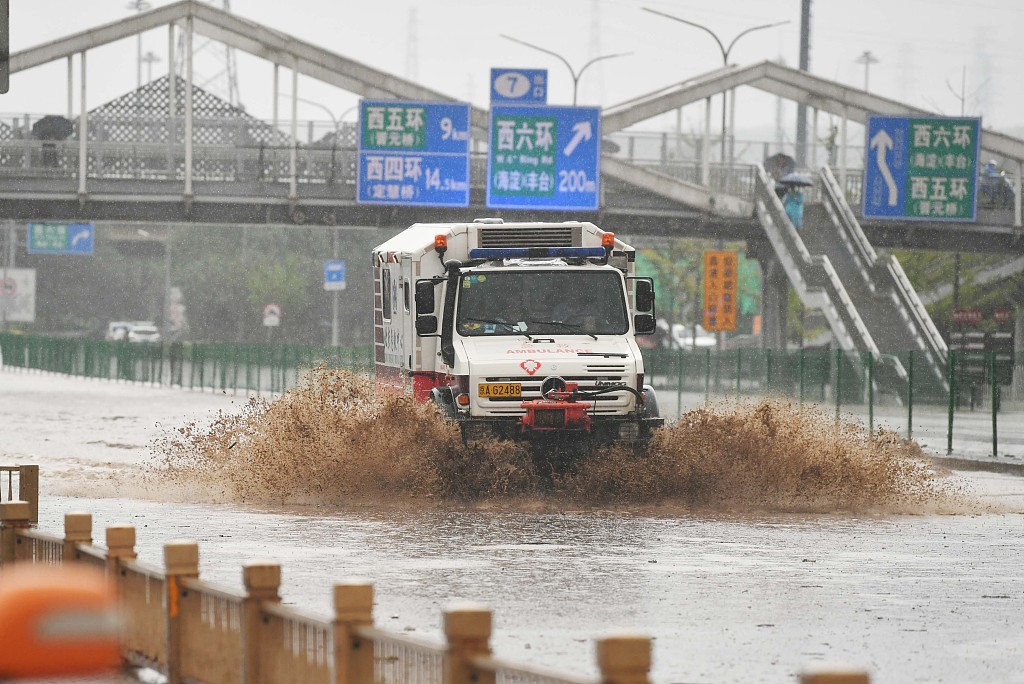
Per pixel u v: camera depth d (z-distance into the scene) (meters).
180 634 25.72
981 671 30.70
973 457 91.00
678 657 31.66
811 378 112.50
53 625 16.59
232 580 40.56
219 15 159.12
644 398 63.56
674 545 50.84
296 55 162.50
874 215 157.38
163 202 162.12
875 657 32.09
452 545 49.81
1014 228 168.25
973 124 156.38
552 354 62.69
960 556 49.19
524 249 65.12
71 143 163.38
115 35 161.00
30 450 90.00
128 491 66.50
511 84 182.38
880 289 160.38
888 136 157.12
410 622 34.94
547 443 62.69
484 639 17.78
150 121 167.25
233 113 177.50
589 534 53.56
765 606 38.50
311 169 163.50
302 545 49.19
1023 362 100.00
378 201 152.25
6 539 33.38
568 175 153.00
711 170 172.25
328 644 20.67
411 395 64.88
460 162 152.25
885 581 43.31
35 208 162.88
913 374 106.19
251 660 22.89
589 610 37.41
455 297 63.97
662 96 168.25
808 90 172.75
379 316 75.12
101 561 28.88
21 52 160.62
